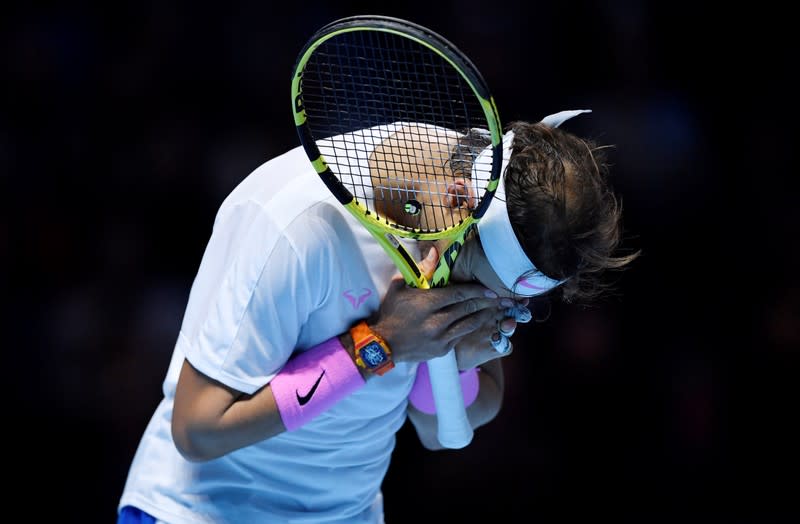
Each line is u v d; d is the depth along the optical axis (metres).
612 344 17.22
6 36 17.73
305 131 6.90
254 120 17.94
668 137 18.81
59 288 16.77
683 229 18.53
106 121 17.69
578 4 18.78
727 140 19.00
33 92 17.64
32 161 17.39
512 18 18.70
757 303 18.03
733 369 17.55
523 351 16.83
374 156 7.52
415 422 9.34
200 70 17.94
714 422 17.03
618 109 18.89
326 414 8.00
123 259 16.94
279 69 18.06
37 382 15.91
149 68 17.83
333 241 7.15
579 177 7.17
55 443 15.55
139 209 17.34
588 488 16.38
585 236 7.17
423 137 7.60
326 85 12.68
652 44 19.03
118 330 16.39
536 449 16.41
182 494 8.26
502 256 7.25
